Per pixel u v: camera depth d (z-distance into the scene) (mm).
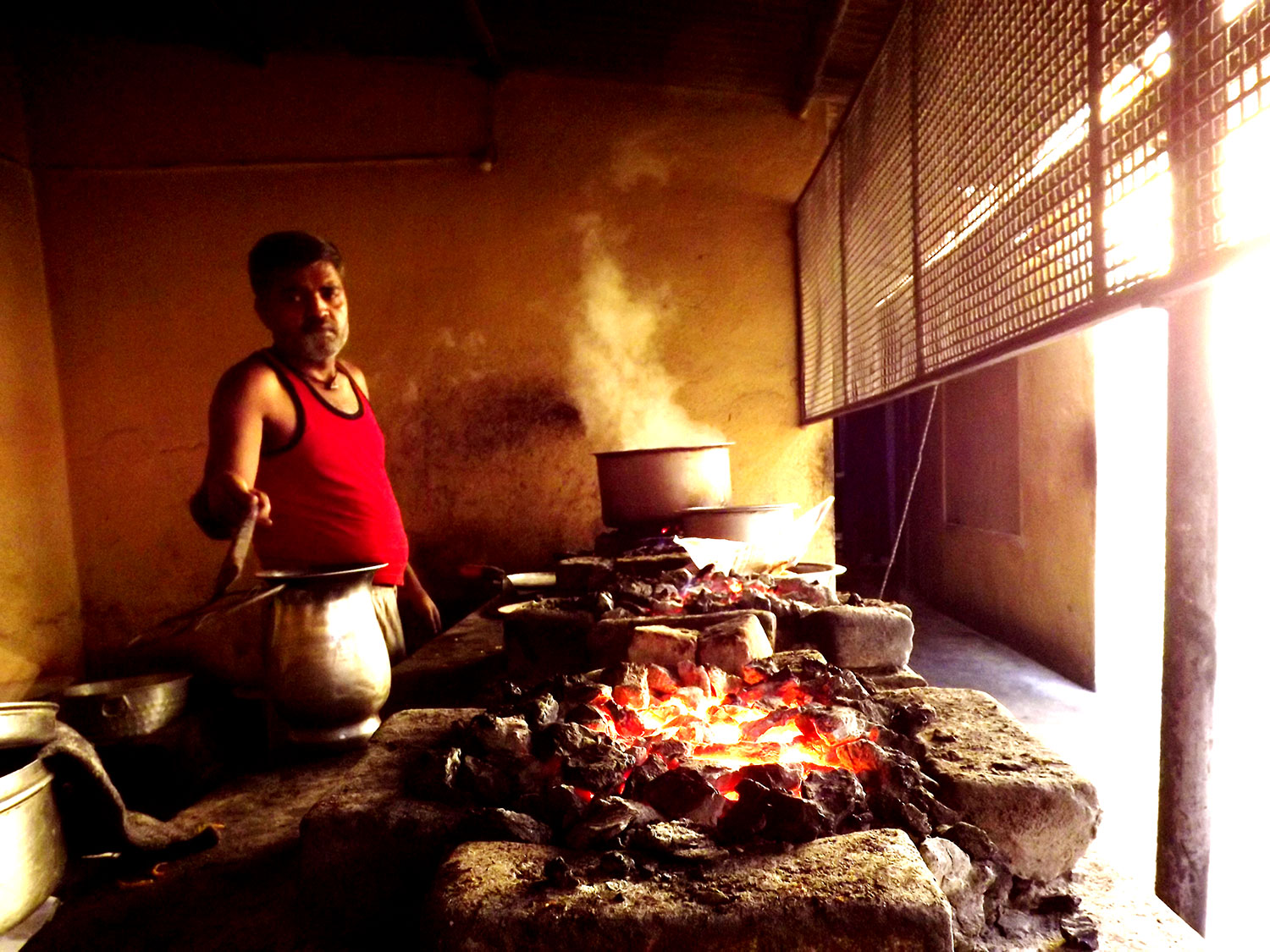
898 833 1205
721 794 1319
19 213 4898
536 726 1599
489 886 1102
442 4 4504
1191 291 1483
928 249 2801
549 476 5062
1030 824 1376
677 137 5043
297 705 2133
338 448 2684
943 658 6621
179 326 5027
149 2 4695
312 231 5031
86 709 2844
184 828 1802
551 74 5000
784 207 5066
